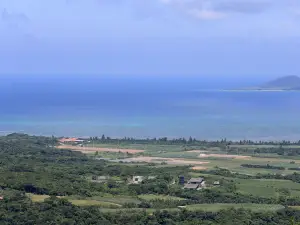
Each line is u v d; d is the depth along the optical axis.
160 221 149.75
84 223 144.75
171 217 153.25
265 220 154.38
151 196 187.00
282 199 184.38
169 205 170.25
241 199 183.75
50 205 154.00
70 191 179.50
